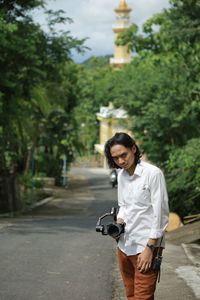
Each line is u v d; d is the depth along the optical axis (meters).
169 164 16.97
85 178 57.44
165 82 22.98
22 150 30.08
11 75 19.23
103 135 67.38
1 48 17.89
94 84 67.62
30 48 18.31
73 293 5.86
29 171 35.53
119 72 33.34
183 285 6.31
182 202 15.80
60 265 7.29
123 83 30.44
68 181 52.28
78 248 8.82
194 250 8.80
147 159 29.78
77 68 48.47
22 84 19.97
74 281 6.40
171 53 20.84
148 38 21.84
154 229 3.77
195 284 6.37
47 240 9.72
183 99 22.38
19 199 23.19
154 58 21.44
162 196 3.80
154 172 3.82
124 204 3.96
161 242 3.86
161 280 6.57
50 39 20.80
